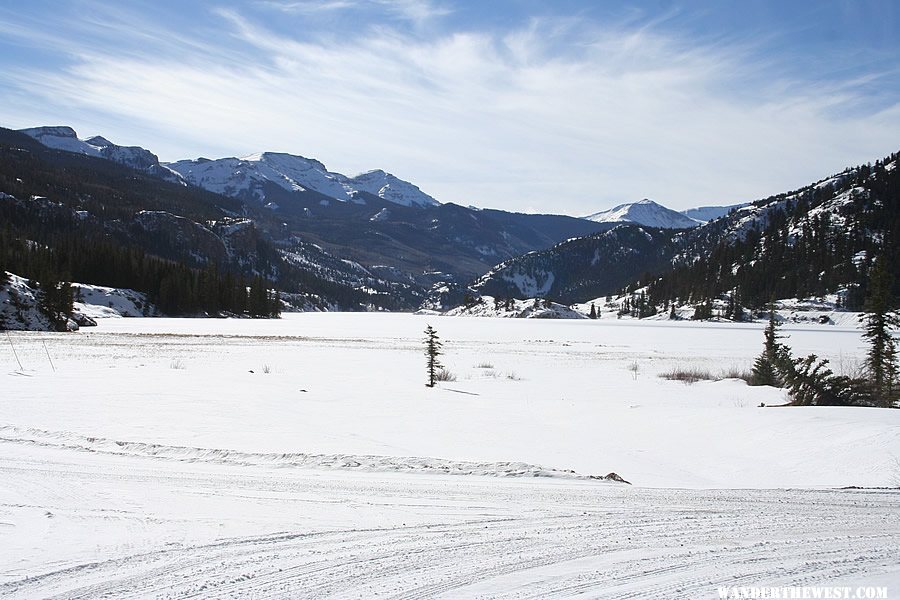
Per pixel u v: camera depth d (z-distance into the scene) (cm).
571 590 573
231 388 2303
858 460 1166
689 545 695
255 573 605
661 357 4722
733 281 16500
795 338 7612
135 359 3344
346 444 1373
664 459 1359
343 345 5250
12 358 3097
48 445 1215
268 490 918
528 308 17412
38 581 583
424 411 2002
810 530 751
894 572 619
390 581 590
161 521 763
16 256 9038
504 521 780
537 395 2578
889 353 2561
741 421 1647
